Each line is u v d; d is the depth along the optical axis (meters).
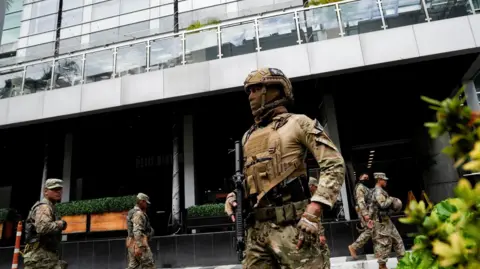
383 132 11.74
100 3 16.02
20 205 15.33
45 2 16.75
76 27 15.92
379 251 5.61
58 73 10.77
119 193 14.59
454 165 0.79
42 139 12.99
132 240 5.52
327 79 9.62
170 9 14.94
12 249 9.35
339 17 9.20
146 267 5.39
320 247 1.93
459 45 8.14
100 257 8.77
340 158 1.91
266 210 2.00
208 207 9.00
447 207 0.99
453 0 8.51
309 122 2.05
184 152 11.36
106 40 14.81
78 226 9.25
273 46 9.47
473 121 0.77
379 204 5.63
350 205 9.51
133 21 15.27
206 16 14.23
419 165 11.53
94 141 13.93
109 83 10.18
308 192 2.04
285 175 1.99
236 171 2.20
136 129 12.66
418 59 8.39
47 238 4.24
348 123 11.06
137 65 10.27
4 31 16.70
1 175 15.75
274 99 2.22
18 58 13.12
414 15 8.71
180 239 8.48
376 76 9.48
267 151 2.07
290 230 1.91
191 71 9.72
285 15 9.63
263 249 2.01
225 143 12.89
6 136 12.39
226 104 10.66
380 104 11.19
